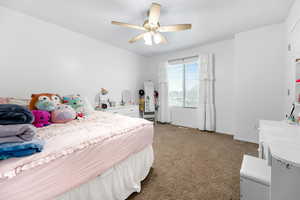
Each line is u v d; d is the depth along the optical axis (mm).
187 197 1289
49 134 1130
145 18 2219
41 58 2314
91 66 3094
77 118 1813
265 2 1823
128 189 1304
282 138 1077
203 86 3514
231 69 3164
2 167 636
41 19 2287
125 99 4000
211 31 2729
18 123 857
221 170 1746
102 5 1894
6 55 1967
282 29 2367
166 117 4387
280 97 2434
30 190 683
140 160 1502
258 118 2670
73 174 865
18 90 2084
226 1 1800
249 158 1216
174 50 3990
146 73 4750
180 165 1873
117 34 2891
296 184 734
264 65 2562
